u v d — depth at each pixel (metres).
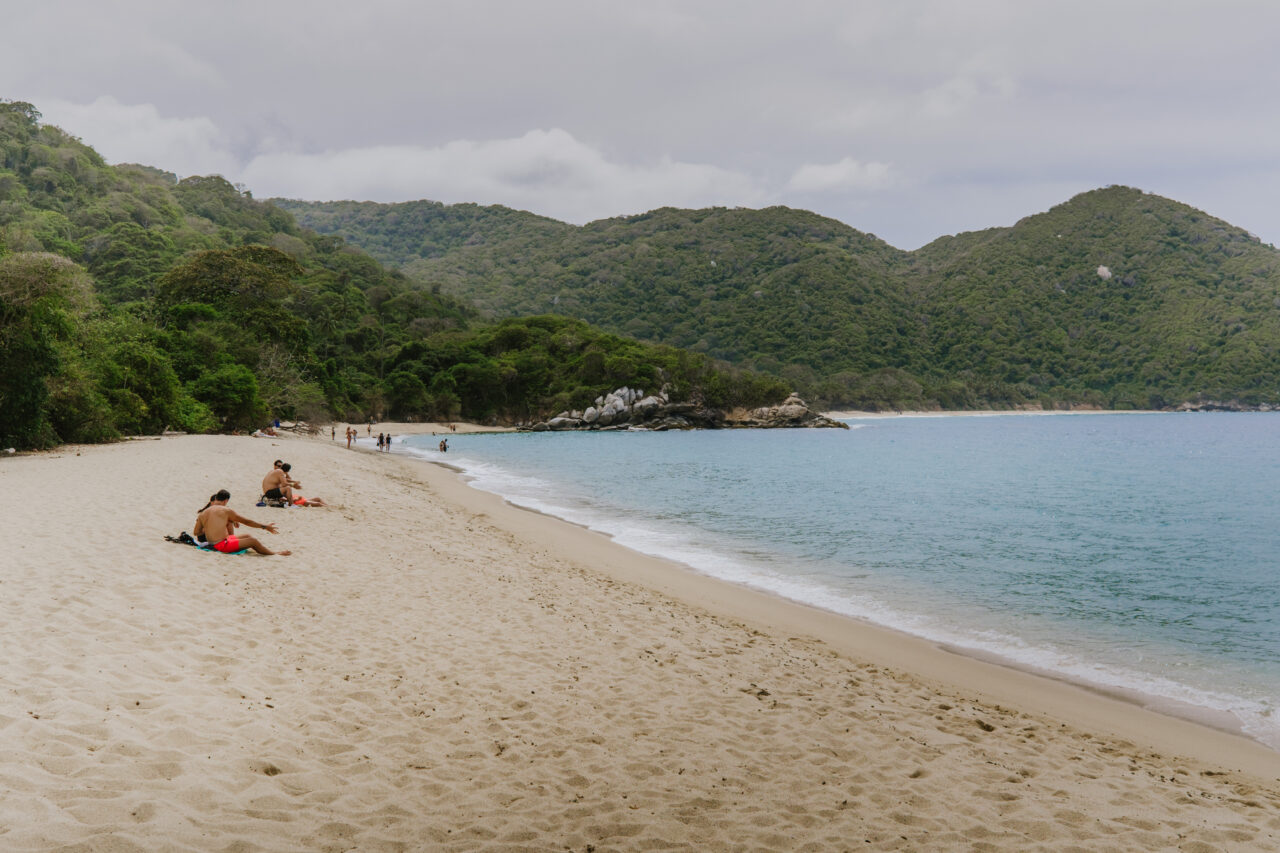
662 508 29.00
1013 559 19.91
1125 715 9.09
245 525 13.64
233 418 58.72
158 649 7.19
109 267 131.75
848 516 27.69
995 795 5.97
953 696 9.28
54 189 163.62
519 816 4.95
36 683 5.82
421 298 172.75
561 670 8.47
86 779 4.41
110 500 15.89
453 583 12.43
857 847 4.93
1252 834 5.50
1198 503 33.19
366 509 20.20
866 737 7.18
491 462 52.53
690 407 132.50
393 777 5.29
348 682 7.19
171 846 3.83
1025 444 85.69
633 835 4.86
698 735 6.87
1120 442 90.62
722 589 15.34
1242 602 15.43
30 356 28.39
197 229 181.12
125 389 44.03
